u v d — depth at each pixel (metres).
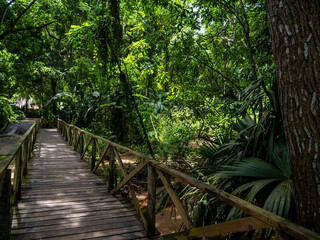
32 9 11.80
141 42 7.08
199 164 3.81
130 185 3.41
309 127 1.59
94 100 12.60
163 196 2.98
